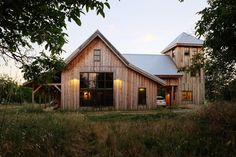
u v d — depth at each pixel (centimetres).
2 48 537
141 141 799
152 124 1024
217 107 1128
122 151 729
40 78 609
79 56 2528
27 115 978
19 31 464
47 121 891
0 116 714
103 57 2566
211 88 1775
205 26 798
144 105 2595
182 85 3356
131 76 2594
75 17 433
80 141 801
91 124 995
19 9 414
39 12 440
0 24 431
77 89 2483
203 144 761
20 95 808
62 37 501
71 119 999
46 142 678
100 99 2522
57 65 616
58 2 432
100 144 765
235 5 697
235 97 1409
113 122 1157
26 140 663
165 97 3650
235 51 837
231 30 756
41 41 501
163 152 713
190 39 3616
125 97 2562
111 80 2566
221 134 856
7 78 736
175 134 855
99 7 427
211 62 1132
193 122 1023
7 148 591
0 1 389
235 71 1151
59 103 2686
